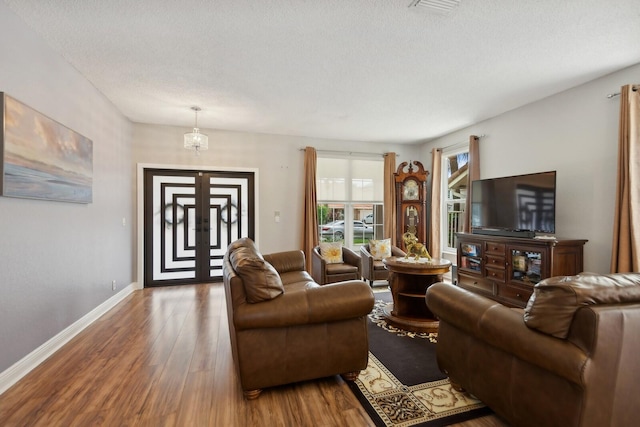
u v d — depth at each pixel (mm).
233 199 4996
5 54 1966
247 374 1744
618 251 2752
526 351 1299
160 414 1656
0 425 1571
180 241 4762
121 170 4035
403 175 5352
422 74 3000
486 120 4418
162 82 3162
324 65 2811
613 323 1141
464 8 2021
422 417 1632
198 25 2205
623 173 2732
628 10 2033
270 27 2232
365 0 1943
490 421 1601
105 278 3469
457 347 1779
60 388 1905
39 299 2270
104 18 2115
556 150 3463
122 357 2312
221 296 4059
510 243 3406
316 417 1634
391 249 4746
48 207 2395
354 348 1941
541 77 3064
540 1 1950
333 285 1926
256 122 4516
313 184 5207
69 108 2740
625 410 1208
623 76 2873
